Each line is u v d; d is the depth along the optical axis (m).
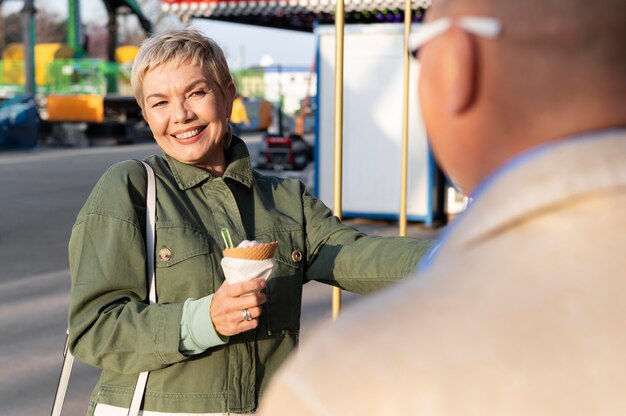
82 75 25.69
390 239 2.25
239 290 1.89
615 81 0.65
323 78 11.05
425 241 2.22
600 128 0.65
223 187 2.21
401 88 10.81
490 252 0.67
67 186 14.79
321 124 11.13
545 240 0.65
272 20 14.90
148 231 2.09
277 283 2.19
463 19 0.69
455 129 0.70
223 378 2.05
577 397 0.60
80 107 24.58
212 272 2.10
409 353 0.63
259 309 1.92
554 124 0.66
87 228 2.06
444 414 0.61
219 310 1.90
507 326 0.63
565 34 0.65
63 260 8.87
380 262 2.19
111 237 2.04
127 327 1.97
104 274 2.02
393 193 10.94
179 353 1.94
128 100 25.52
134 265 2.05
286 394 0.66
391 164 10.91
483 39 0.67
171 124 2.18
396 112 10.84
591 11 0.64
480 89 0.68
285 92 29.28
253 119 26.44
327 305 6.85
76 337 2.03
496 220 0.66
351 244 2.26
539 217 0.65
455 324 0.64
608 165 0.63
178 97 2.18
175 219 2.11
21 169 17.61
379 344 0.64
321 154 11.17
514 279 0.65
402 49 10.77
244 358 2.09
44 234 10.32
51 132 24.67
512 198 0.66
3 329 6.25
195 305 1.95
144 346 1.96
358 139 10.98
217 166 2.26
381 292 0.70
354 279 2.22
